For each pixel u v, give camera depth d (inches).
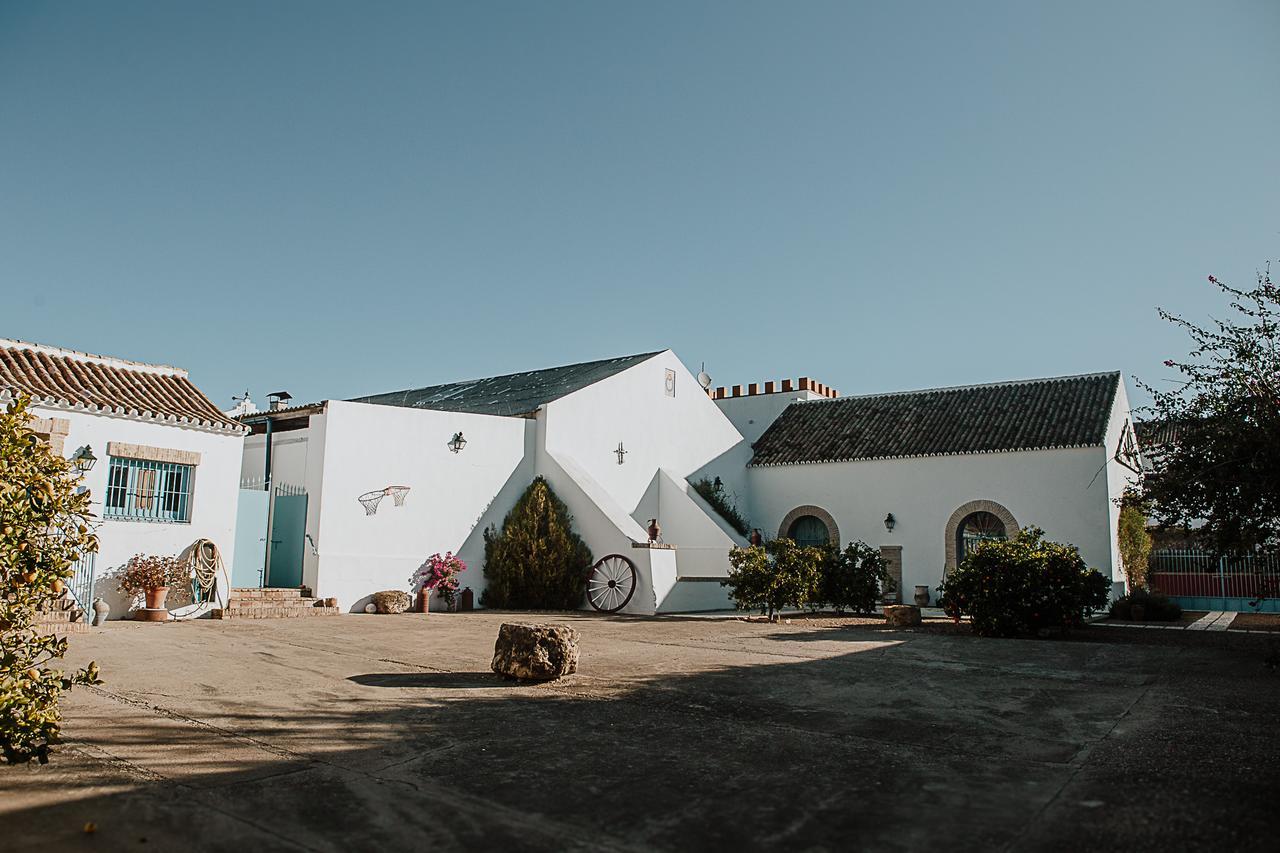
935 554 941.2
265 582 752.3
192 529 631.8
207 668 401.4
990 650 513.7
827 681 398.6
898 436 1018.1
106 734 276.2
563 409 880.3
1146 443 496.7
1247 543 464.1
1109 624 706.2
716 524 922.1
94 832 193.0
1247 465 437.1
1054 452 882.1
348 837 195.0
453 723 302.8
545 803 219.3
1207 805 214.5
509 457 847.7
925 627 656.4
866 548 796.6
